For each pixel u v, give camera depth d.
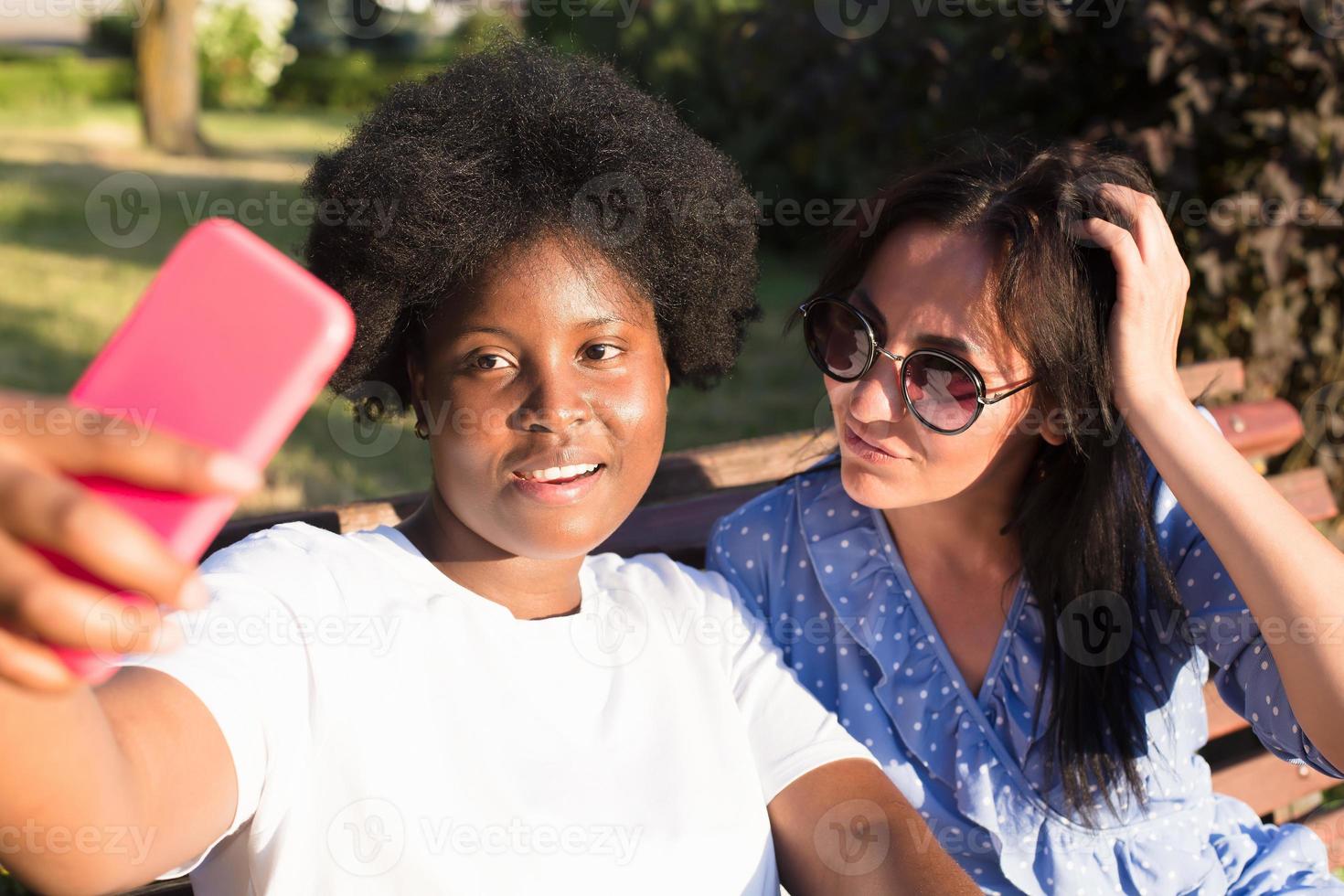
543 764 1.31
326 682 1.21
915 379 1.51
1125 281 1.51
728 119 8.71
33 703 0.75
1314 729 1.43
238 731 1.07
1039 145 1.64
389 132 1.40
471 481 1.30
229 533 1.70
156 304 0.69
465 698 1.30
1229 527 1.46
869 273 1.57
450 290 1.29
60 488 0.54
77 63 20.89
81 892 0.85
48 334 6.82
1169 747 1.67
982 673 1.69
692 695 1.45
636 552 2.00
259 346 0.68
